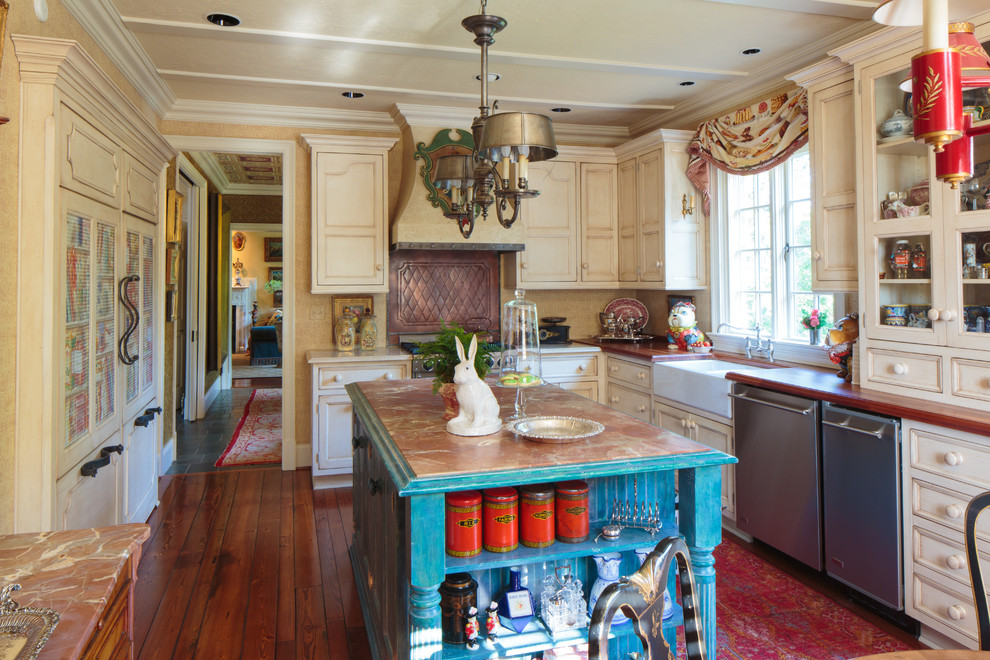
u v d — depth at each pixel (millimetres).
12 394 2197
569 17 3174
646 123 5172
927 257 2586
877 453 2547
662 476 2158
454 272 5270
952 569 2291
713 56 3738
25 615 1064
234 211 9500
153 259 3852
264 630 2586
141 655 2391
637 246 4918
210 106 4594
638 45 3551
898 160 2709
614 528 1980
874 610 2711
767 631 2555
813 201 3199
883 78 2738
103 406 2832
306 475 4801
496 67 3887
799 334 3859
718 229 4504
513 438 2111
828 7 3045
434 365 2355
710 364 4219
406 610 1846
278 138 4855
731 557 3275
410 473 1733
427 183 4648
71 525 2436
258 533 3635
